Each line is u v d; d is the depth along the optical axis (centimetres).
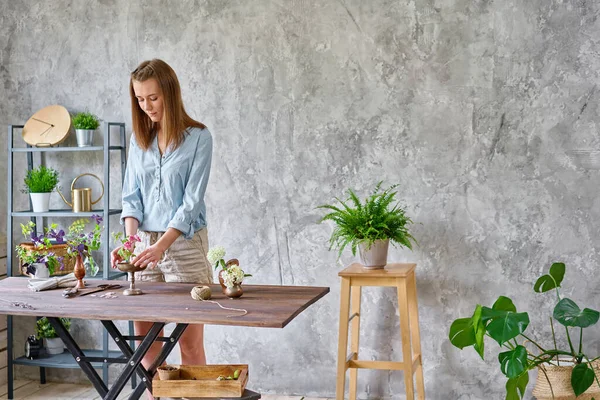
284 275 471
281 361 474
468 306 444
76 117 487
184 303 311
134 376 487
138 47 487
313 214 464
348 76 453
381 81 448
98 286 351
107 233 473
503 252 437
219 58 473
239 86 471
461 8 434
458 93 437
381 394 459
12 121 513
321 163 461
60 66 502
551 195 428
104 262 473
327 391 467
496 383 441
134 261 332
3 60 512
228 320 280
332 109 457
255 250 475
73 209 484
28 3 505
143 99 350
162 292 335
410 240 449
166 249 356
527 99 428
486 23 431
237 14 468
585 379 352
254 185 473
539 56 425
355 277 412
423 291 450
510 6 427
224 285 325
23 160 515
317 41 456
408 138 446
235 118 473
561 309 368
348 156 456
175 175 362
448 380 448
